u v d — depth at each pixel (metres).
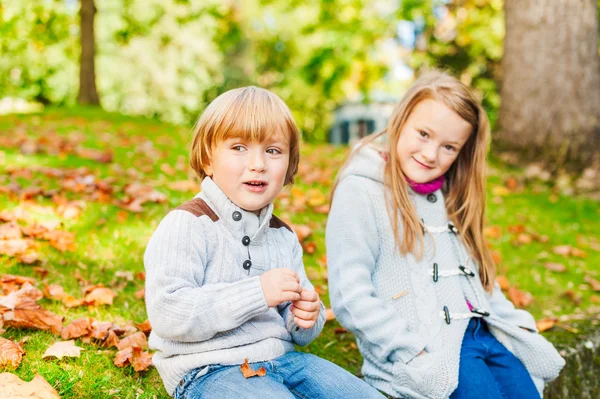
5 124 6.66
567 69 5.54
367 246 2.09
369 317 1.97
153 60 18.02
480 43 13.38
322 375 1.70
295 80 19.80
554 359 2.12
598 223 4.66
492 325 2.15
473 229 2.35
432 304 2.07
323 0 16.17
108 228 3.23
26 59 16.66
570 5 5.53
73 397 1.81
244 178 1.71
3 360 1.85
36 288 2.35
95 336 2.13
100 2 16.20
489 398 1.88
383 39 15.93
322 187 4.74
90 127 7.00
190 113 18.75
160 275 1.59
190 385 1.58
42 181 3.89
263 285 1.59
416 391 1.91
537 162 5.65
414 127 2.18
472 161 2.35
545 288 3.40
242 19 20.05
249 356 1.65
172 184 4.21
